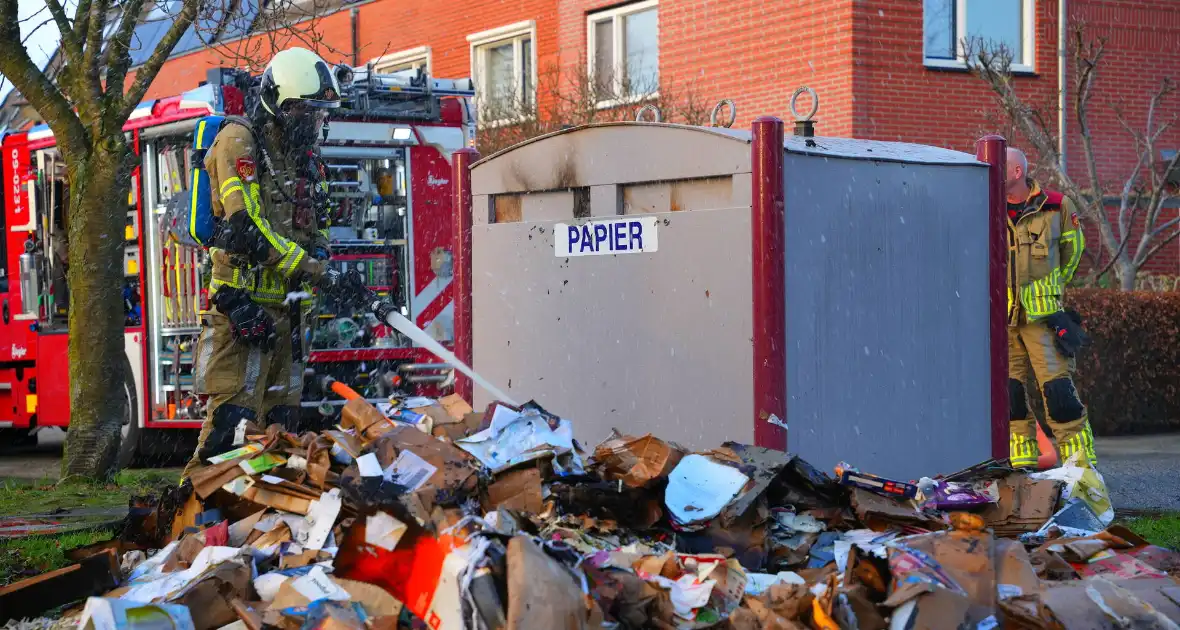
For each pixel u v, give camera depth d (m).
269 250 5.44
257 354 5.62
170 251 9.70
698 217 5.32
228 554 3.92
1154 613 3.48
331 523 4.03
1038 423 8.09
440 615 3.39
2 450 12.47
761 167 5.05
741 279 5.16
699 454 4.47
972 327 5.91
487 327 6.34
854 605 3.57
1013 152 7.47
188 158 9.55
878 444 5.52
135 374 9.94
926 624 3.46
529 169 6.11
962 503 4.61
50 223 10.68
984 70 14.07
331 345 9.35
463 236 6.45
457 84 9.97
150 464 10.20
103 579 4.03
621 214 5.70
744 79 16.02
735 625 3.53
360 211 9.61
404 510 3.58
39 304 10.83
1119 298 11.16
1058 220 7.41
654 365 5.54
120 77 8.84
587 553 3.75
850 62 14.68
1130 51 16.47
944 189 5.80
